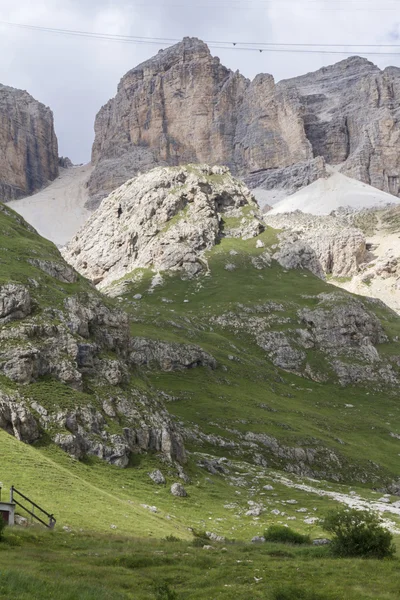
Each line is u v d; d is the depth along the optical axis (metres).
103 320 127.62
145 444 106.94
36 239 154.75
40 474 75.62
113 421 104.56
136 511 77.50
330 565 54.78
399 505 123.25
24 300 111.12
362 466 161.12
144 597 42.53
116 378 114.00
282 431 165.25
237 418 165.88
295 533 78.38
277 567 53.19
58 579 42.38
